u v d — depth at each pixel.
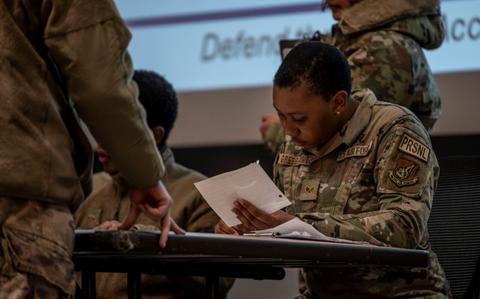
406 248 3.56
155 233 3.05
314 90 3.75
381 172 3.75
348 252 3.25
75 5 2.90
